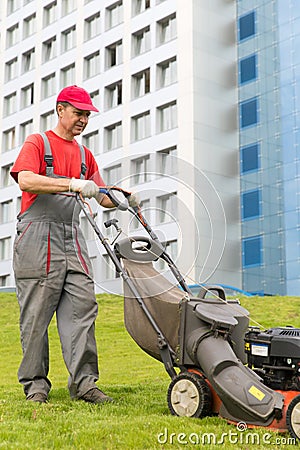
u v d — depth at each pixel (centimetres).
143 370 1083
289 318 1633
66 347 588
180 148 3394
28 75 4428
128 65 3722
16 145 4450
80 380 584
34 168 577
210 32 3503
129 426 464
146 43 3681
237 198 3456
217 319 496
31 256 586
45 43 4353
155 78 3569
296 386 467
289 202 3259
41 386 593
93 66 4006
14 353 1419
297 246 3203
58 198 591
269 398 461
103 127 3806
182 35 3472
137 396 644
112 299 2123
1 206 4466
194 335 504
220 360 479
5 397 639
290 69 3350
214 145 3419
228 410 482
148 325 542
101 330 1617
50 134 602
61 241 591
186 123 3384
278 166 3328
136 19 3716
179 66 3462
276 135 3359
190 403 498
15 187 4366
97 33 3975
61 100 600
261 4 3506
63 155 597
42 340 590
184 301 514
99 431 448
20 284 594
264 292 3278
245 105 3500
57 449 416
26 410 526
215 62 3497
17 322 1900
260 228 3344
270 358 478
